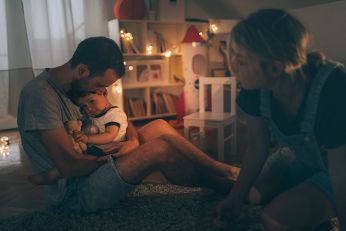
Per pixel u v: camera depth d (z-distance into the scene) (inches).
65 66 57.2
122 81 164.4
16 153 119.3
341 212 36.8
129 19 162.9
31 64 159.5
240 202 48.3
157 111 174.4
